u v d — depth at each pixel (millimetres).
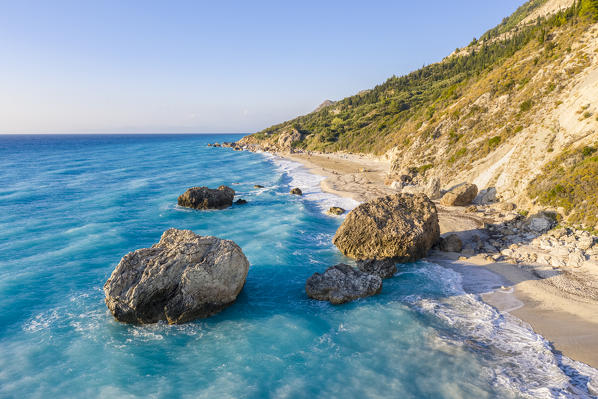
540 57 51469
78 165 99938
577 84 41312
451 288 22688
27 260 28672
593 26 47469
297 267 27047
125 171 86562
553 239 27875
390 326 18562
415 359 15820
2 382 15062
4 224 38906
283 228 36844
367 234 27969
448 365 15289
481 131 50906
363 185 59688
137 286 18766
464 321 18703
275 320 19703
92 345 17641
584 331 17172
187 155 140625
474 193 41625
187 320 19547
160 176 78000
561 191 31344
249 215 43531
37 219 41219
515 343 16641
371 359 15977
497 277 23797
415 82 194875
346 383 14484
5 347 17484
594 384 13766
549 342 16672
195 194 47188
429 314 19594
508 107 49625
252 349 17016
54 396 14258
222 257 20312
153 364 16141
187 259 19828
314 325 19078
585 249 25422
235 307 21266
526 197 35344
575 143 35312
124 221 40750
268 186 64750
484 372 14742
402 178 55969
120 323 19625
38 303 21922
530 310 19516
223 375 15242
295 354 16562
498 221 33938
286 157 125250
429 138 59156
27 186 63625
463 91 71375
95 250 31125
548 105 43531
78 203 49938
